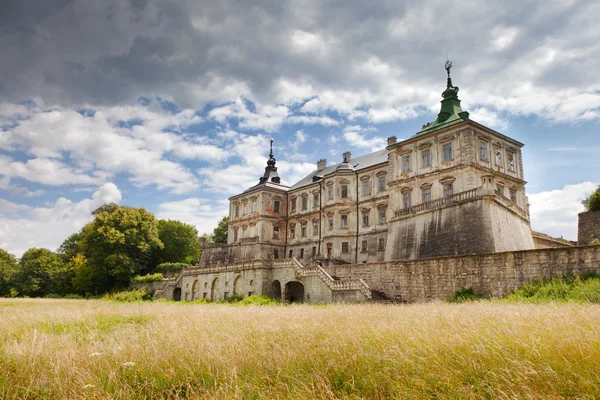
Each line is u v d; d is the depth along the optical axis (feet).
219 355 32.91
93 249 234.17
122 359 34.12
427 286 102.12
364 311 61.31
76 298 227.81
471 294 91.50
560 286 74.84
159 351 35.40
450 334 34.37
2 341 47.09
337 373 29.01
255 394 26.37
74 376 30.07
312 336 38.27
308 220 210.38
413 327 39.34
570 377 24.82
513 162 158.61
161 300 179.83
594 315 40.63
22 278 263.49
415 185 153.38
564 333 31.68
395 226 150.51
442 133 147.95
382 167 178.40
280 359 31.68
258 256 213.25
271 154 249.14
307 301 129.70
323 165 230.07
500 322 38.58
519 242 130.93
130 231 235.20
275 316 57.00
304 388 25.98
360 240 181.88
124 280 230.68
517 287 84.02
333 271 131.44
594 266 74.59
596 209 148.25
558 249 79.36
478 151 142.31
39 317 74.18
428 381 26.35
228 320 55.01
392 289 111.24
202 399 25.72
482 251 115.44
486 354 28.43
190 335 42.19
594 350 27.17
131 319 71.26
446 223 129.49
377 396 25.44
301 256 210.18
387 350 31.35
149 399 27.68
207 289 175.42
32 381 29.73
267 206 221.66
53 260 279.08
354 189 189.67
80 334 51.72
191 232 277.23
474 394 23.62
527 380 24.30
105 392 26.91
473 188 128.88
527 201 162.30
